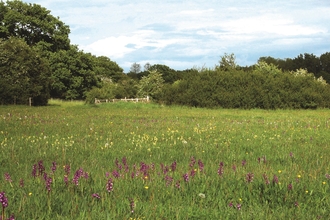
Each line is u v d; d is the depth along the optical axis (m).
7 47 47.50
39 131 16.73
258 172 8.33
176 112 32.91
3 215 5.12
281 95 40.47
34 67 47.78
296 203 6.30
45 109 36.09
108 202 6.12
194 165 9.40
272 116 29.36
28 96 45.41
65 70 67.25
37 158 10.45
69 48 74.44
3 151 11.23
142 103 43.12
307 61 88.69
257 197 6.70
